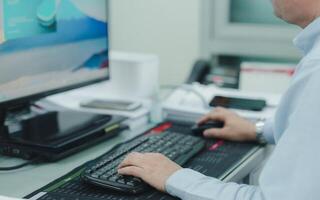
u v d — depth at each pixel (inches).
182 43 130.8
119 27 135.1
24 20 52.4
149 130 61.1
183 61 131.5
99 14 62.7
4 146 50.7
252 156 52.9
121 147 52.1
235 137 57.7
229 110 62.6
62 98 70.9
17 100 52.4
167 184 41.4
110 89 74.3
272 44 125.0
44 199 40.5
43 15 54.6
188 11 128.6
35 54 54.1
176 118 66.0
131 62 72.7
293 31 122.3
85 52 61.0
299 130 36.5
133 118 61.6
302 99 37.0
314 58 38.1
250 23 126.1
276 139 41.8
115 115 61.7
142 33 133.4
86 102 68.1
